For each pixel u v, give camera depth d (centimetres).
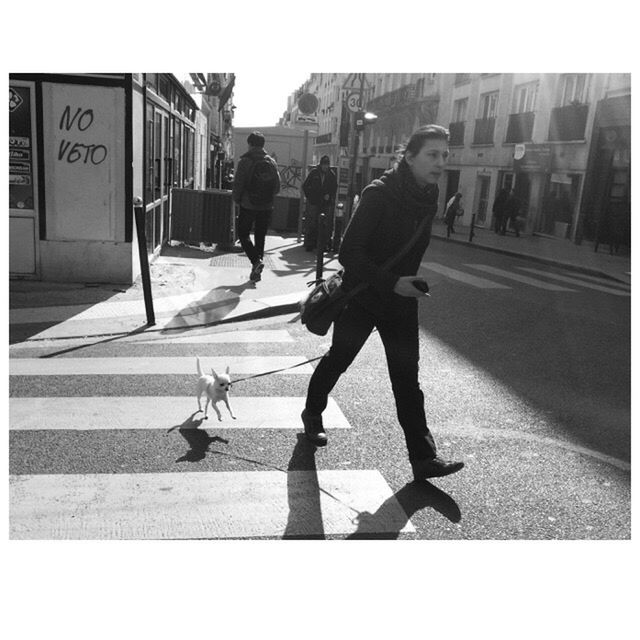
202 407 454
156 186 1114
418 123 3606
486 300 949
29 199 834
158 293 836
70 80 806
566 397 511
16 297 777
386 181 323
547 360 624
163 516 313
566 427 445
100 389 486
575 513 328
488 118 2833
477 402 488
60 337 636
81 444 388
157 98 1036
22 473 350
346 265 322
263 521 311
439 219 3225
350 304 352
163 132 1167
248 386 502
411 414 344
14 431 404
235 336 665
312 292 366
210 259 1152
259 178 913
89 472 353
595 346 692
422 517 319
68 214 843
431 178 317
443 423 442
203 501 327
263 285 916
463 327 753
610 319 855
